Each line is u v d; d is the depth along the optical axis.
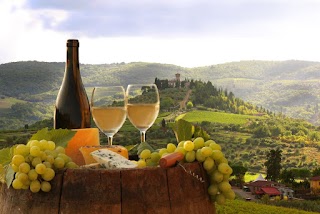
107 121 1.75
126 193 1.11
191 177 1.19
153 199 1.12
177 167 1.17
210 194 1.24
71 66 1.71
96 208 1.10
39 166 1.09
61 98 1.71
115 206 1.10
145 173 1.12
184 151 1.23
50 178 1.11
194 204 1.18
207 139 1.36
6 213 1.18
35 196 1.13
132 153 1.56
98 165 1.22
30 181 1.12
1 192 1.23
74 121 1.71
